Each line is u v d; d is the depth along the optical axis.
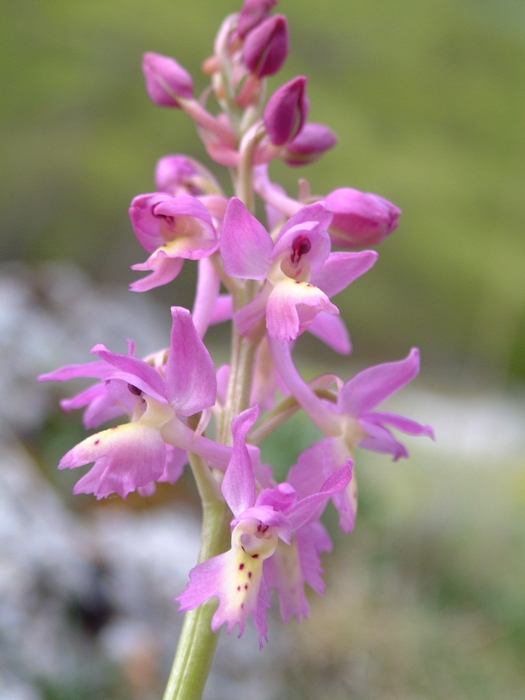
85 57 1.03
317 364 0.93
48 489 0.30
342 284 0.13
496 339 0.64
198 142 1.01
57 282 0.45
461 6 1.51
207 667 0.12
